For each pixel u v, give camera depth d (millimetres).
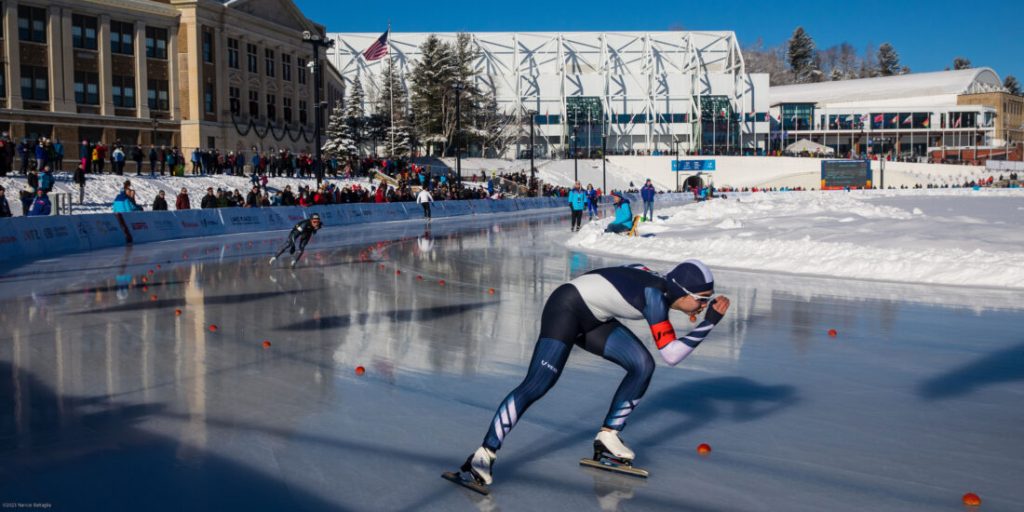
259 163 40781
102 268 15281
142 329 8688
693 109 108125
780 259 15867
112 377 6496
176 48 50281
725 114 108250
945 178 102000
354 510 3842
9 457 4531
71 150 44688
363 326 9055
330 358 7332
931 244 16359
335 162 50000
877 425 5328
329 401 5848
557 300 4211
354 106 75875
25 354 7344
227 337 8289
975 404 5852
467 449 4809
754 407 5777
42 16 44125
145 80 48781
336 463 4512
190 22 50062
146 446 4758
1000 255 14070
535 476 4359
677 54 117750
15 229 17703
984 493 4109
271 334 8500
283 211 30719
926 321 9422
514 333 8672
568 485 4219
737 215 29422
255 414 5480
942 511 3875
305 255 18719
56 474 4270
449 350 7742
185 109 50688
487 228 31375
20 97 43062
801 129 122750
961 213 31141
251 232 28297
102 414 5430
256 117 56969
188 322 9180
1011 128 131750
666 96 108188
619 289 4055
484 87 104750
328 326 9039
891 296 11508
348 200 36438
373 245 22062
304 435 5027
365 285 12938
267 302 10906
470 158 88062
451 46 93938
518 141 103375
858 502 3986
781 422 5402
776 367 7059
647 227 26312
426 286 12867
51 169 31812
